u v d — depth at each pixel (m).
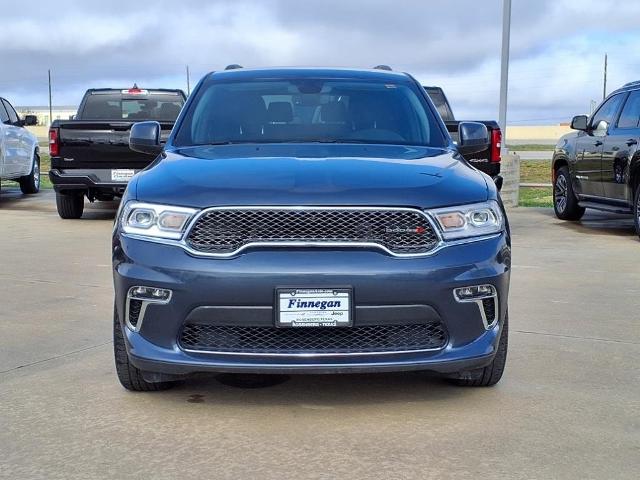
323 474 3.19
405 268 3.59
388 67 6.11
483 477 3.16
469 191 3.86
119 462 3.33
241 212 3.62
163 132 11.44
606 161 10.83
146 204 3.78
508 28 15.41
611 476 3.17
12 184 20.45
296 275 3.54
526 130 78.75
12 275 7.66
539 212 13.78
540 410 3.93
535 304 6.41
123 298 3.79
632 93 10.65
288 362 3.63
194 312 3.62
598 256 8.91
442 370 3.73
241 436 3.61
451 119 12.05
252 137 4.97
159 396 4.15
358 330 3.66
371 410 3.93
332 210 3.60
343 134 5.02
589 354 4.95
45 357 4.88
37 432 3.66
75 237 10.39
